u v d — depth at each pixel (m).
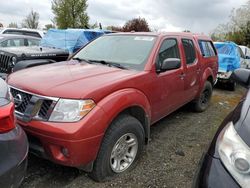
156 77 3.89
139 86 3.51
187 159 3.92
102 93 2.96
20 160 2.20
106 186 3.15
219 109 6.77
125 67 3.86
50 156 2.88
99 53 4.44
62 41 9.94
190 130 5.09
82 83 3.06
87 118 2.77
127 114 3.39
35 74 3.46
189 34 5.55
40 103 2.91
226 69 9.43
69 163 2.79
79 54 4.66
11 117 2.19
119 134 3.15
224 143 2.03
